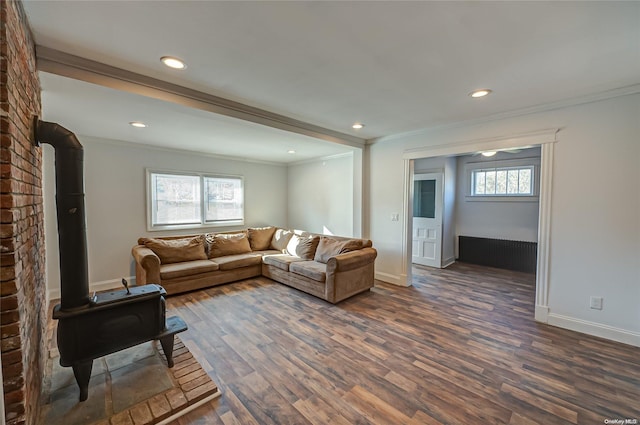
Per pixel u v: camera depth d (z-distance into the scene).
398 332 2.76
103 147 4.10
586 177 2.69
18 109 1.33
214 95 2.62
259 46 1.80
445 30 1.62
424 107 2.95
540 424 1.63
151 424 1.62
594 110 2.63
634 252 2.49
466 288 4.16
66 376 2.01
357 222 4.71
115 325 1.88
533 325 2.91
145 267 3.57
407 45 1.78
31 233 1.62
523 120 3.05
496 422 1.65
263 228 5.64
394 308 3.38
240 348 2.47
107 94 2.25
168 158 4.77
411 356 2.34
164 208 4.77
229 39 1.72
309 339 2.63
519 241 5.16
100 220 4.11
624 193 2.52
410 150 4.09
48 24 1.56
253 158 5.91
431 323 2.97
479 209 5.64
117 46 1.80
